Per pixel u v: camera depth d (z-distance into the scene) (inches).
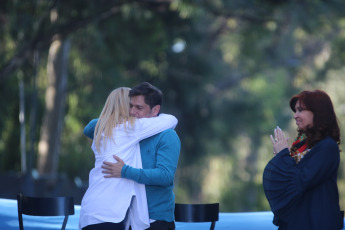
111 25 1270.9
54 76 1189.1
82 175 1422.2
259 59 1924.2
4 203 534.0
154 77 1675.7
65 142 1424.7
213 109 1925.4
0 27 1110.4
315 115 302.5
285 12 1185.4
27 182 972.6
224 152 2123.5
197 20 1437.0
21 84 1077.1
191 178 2023.9
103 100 1440.7
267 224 503.2
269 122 2265.0
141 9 1205.7
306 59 2361.0
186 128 1871.3
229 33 2039.9
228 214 543.2
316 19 1198.9
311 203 295.7
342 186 2245.3
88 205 305.1
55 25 998.4
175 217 360.8
